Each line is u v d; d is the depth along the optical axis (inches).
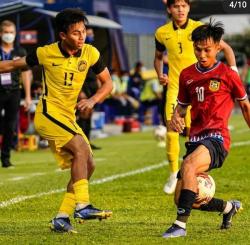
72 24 980.6
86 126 2177.7
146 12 3784.5
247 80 3823.8
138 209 1218.6
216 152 954.1
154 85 3105.3
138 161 1897.1
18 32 2331.4
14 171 1780.3
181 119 1002.1
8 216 1171.3
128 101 3149.6
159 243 931.3
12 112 1845.5
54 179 1605.6
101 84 1029.8
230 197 1331.2
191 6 2092.8
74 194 1005.8
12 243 948.0
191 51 1370.6
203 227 1042.7
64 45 1000.9
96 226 1061.8
